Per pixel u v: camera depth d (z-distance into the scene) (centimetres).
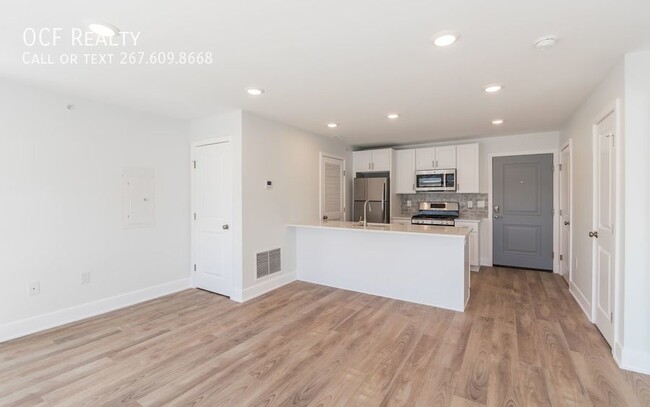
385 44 209
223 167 389
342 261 423
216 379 214
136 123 367
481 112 378
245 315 328
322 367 229
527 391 198
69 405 188
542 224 505
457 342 265
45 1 159
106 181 340
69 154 311
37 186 290
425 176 568
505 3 163
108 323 308
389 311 338
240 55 225
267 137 407
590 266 308
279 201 428
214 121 395
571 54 223
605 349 250
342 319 316
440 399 192
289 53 222
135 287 366
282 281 434
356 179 599
